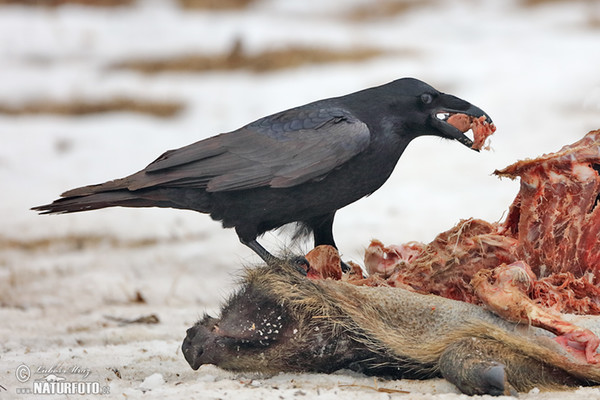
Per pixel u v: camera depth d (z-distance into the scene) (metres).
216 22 44.06
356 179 9.98
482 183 20.84
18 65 37.28
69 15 44.12
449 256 8.82
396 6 49.38
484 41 38.62
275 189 9.78
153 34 41.47
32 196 21.81
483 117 9.99
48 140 27.59
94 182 23.38
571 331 7.84
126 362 9.57
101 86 33.62
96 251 17.19
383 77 31.88
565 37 38.03
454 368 7.79
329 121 9.86
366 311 8.20
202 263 15.81
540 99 27.67
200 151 9.88
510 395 7.68
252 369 8.36
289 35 40.28
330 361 8.35
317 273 9.04
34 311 12.91
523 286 8.17
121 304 13.44
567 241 8.54
